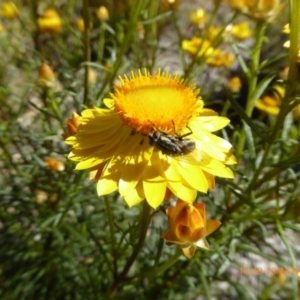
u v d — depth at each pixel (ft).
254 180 0.31
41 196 0.48
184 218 0.23
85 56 0.39
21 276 0.47
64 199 0.43
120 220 0.43
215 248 0.35
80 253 0.48
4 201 0.49
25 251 0.49
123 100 0.24
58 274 0.48
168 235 0.24
